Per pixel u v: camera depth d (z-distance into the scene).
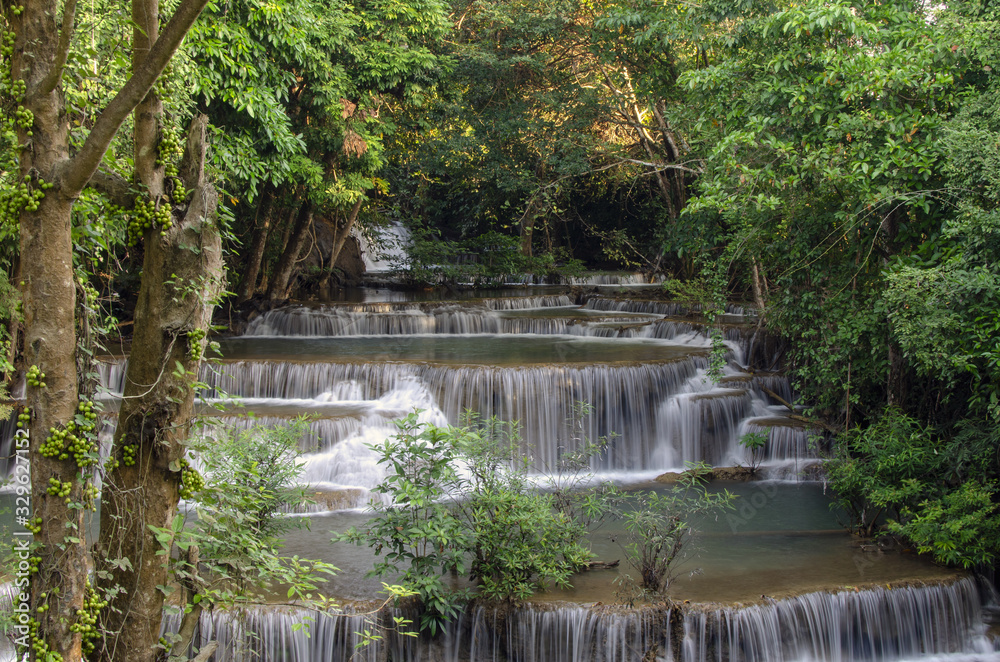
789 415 13.92
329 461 12.01
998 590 9.12
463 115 21.89
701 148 15.10
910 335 8.27
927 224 9.46
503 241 29.58
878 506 9.58
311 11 15.16
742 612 7.72
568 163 21.17
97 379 4.60
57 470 4.26
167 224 4.54
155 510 4.63
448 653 7.66
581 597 7.94
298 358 16.38
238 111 13.04
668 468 13.66
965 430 9.10
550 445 13.46
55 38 4.30
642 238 33.00
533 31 20.58
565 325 20.45
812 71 10.36
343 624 7.41
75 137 5.87
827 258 10.70
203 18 11.73
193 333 4.60
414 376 14.10
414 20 18.03
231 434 8.23
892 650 8.23
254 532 6.95
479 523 7.89
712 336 12.96
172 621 7.20
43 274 4.21
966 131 8.26
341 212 24.47
